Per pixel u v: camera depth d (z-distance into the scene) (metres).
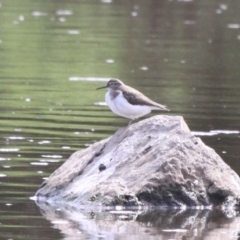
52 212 11.04
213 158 11.95
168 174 11.45
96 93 22.00
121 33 33.44
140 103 13.16
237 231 10.35
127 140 12.33
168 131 12.27
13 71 25.20
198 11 39.25
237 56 28.77
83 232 10.05
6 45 30.05
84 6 41.12
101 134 16.48
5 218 10.63
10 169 13.29
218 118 18.50
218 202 11.57
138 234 10.04
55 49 29.66
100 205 11.23
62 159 14.09
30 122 17.67
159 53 29.06
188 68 26.28
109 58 27.94
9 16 36.88
